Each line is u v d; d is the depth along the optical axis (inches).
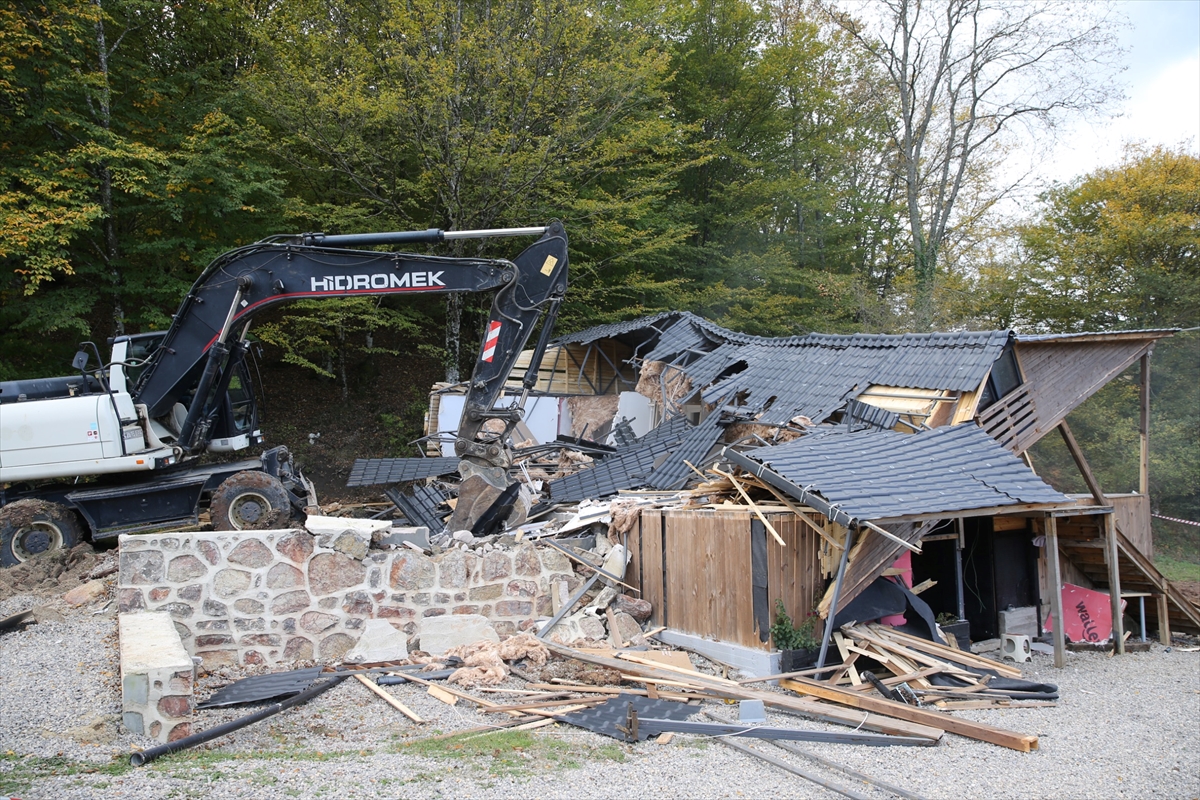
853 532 343.3
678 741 263.0
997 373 484.7
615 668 329.4
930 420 454.6
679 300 983.6
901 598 370.3
